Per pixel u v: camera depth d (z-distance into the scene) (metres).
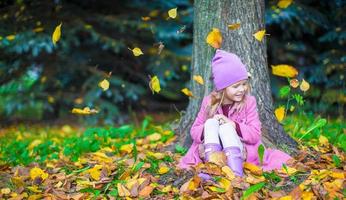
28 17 7.12
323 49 7.72
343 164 3.69
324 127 5.00
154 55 8.09
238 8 4.13
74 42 7.43
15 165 4.36
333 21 7.11
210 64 4.21
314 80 7.27
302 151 4.05
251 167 3.58
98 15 7.80
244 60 4.14
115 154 4.34
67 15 7.41
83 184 3.51
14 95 7.95
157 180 3.54
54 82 8.18
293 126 5.15
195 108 4.33
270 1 6.73
